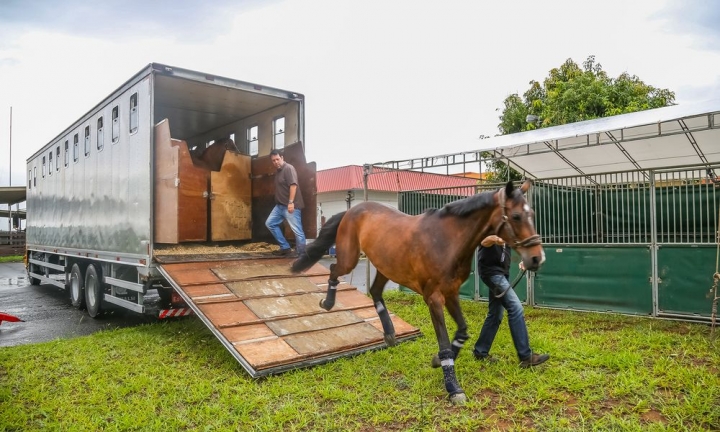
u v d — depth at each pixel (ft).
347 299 20.61
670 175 39.52
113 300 25.36
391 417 11.91
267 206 26.78
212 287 18.76
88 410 12.87
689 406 11.50
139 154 21.83
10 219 87.10
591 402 12.42
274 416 12.12
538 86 63.82
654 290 22.99
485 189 34.81
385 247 14.38
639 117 26.78
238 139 30.91
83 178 29.01
